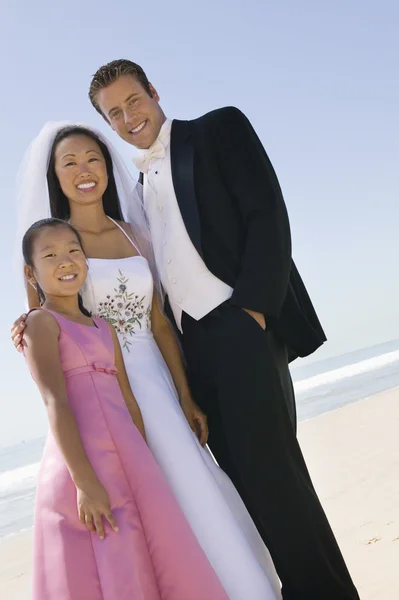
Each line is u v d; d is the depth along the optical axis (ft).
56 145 11.30
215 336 10.97
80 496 8.66
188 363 11.35
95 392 9.42
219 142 11.57
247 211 11.14
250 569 9.69
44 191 11.54
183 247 11.33
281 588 10.95
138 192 12.11
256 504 10.71
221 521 9.80
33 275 10.34
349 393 73.77
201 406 11.27
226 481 10.77
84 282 10.62
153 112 11.88
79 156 11.13
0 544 29.76
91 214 11.39
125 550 8.51
